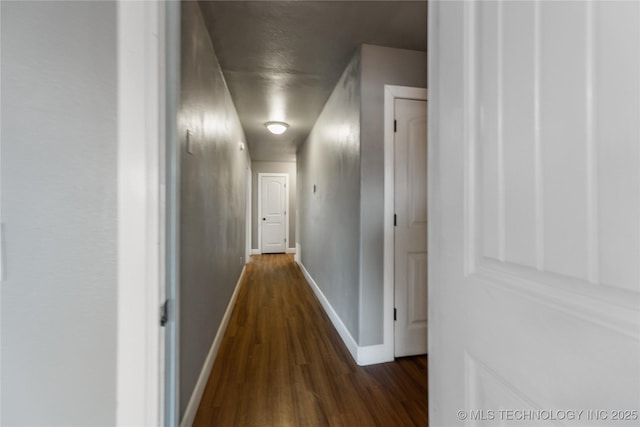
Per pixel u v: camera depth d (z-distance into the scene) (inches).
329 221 117.9
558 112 16.0
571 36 15.3
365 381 72.3
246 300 138.5
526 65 18.0
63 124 23.0
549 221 16.6
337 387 69.9
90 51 23.3
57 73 23.0
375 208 79.8
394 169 81.0
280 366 79.4
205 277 70.9
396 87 79.8
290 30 71.3
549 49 16.5
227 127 105.7
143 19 24.0
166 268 29.5
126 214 23.6
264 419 59.6
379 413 61.2
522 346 18.1
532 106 17.6
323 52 82.0
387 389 69.2
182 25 50.6
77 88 23.1
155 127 24.5
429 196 28.6
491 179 20.9
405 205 82.2
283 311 123.6
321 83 102.4
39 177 22.8
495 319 20.2
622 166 13.2
